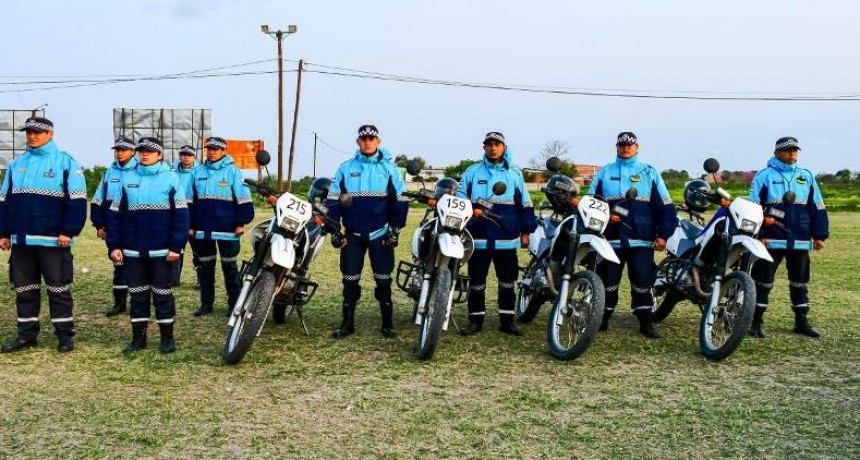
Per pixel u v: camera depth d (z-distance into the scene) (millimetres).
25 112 36031
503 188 6543
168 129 36406
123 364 6059
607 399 5402
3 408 4906
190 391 5371
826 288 10539
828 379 5992
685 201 8039
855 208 36562
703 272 7336
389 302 7312
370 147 7230
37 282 6527
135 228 6371
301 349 6719
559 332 6785
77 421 4688
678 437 4645
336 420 4828
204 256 8242
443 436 4586
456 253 6215
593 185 7801
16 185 6387
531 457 4289
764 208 7695
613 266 7684
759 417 5023
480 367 6234
